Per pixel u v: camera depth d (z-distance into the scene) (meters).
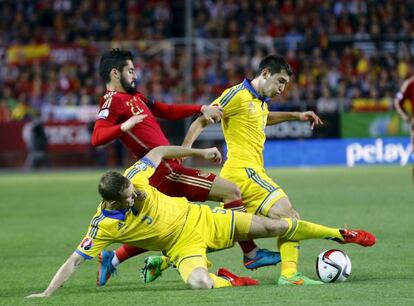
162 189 25.06
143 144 24.84
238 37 92.94
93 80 87.50
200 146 78.06
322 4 96.31
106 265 24.55
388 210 41.84
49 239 35.22
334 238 23.62
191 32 86.44
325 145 79.06
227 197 25.12
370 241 23.73
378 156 79.12
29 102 85.19
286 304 19.88
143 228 22.47
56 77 87.75
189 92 81.38
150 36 95.06
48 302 21.28
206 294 21.52
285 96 82.25
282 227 23.23
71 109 82.88
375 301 20.03
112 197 21.62
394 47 88.94
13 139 80.94
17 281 25.64
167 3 99.00
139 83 86.38
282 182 60.47
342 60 87.94
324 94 81.50
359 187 55.03
